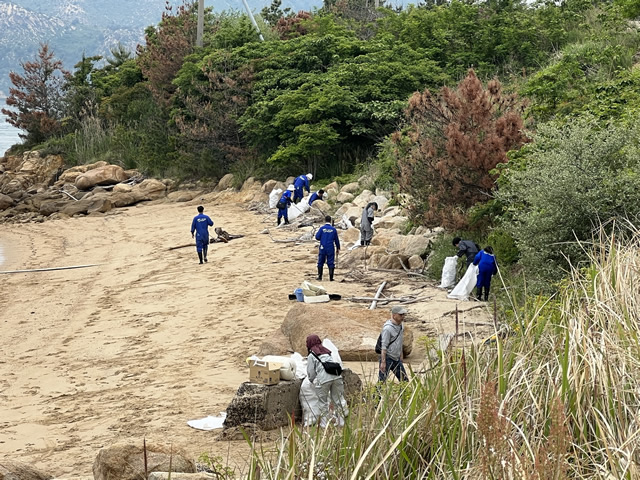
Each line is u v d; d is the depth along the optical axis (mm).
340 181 34844
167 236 31750
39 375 15016
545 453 4594
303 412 10711
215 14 59406
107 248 30969
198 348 15742
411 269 21109
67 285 24344
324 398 10531
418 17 41500
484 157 19688
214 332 16844
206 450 9805
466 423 5602
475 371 6246
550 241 13898
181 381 13648
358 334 13984
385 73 37594
